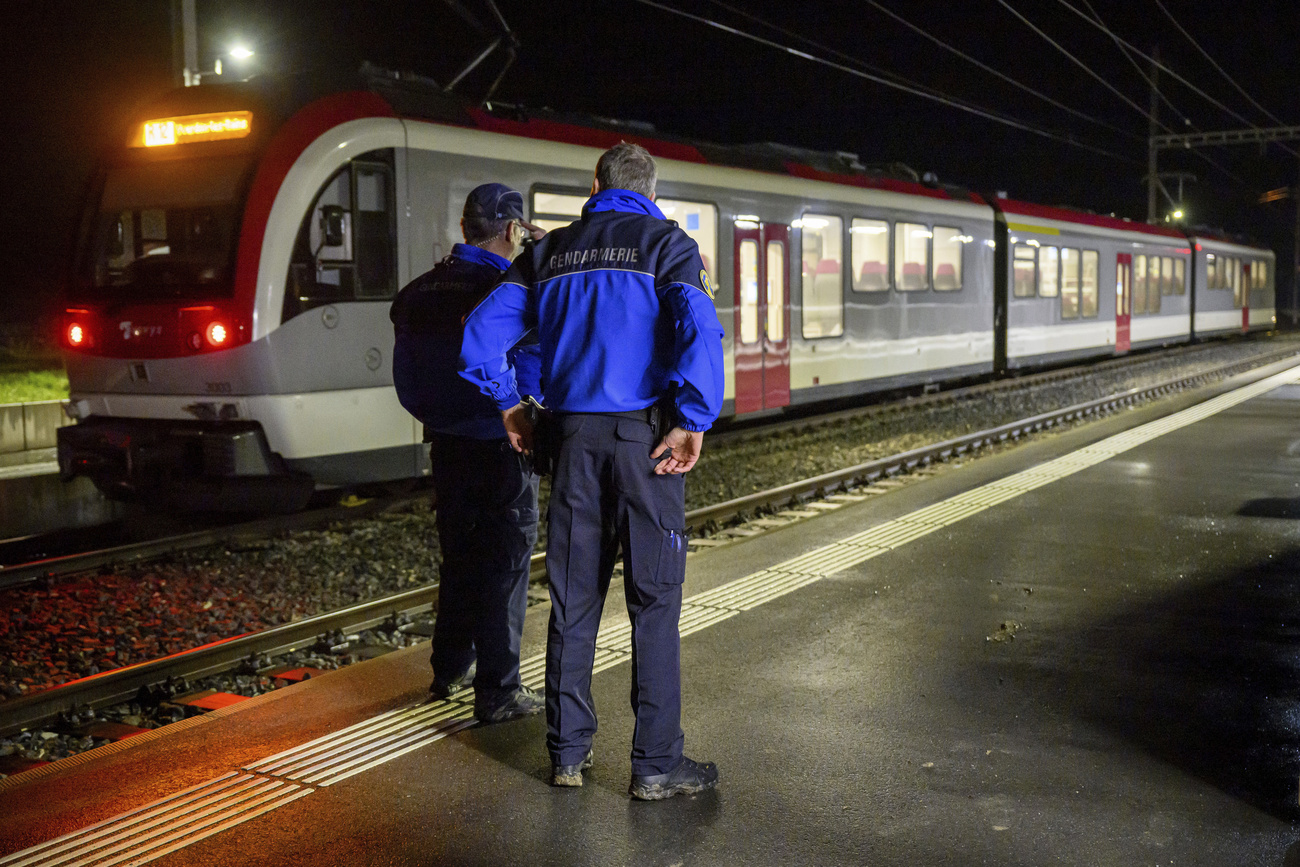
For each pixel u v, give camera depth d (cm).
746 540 705
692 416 317
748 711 412
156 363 810
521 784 355
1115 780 350
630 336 325
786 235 1274
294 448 791
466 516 406
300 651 537
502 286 338
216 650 503
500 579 400
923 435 1299
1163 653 473
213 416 798
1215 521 741
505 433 393
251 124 803
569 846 314
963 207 1661
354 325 820
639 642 339
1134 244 2369
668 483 334
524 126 970
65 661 528
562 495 340
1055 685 436
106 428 848
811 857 305
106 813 337
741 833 320
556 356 334
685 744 382
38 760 416
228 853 311
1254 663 460
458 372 349
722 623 524
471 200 405
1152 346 2519
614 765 370
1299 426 1234
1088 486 880
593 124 1074
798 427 1309
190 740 393
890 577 607
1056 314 1994
